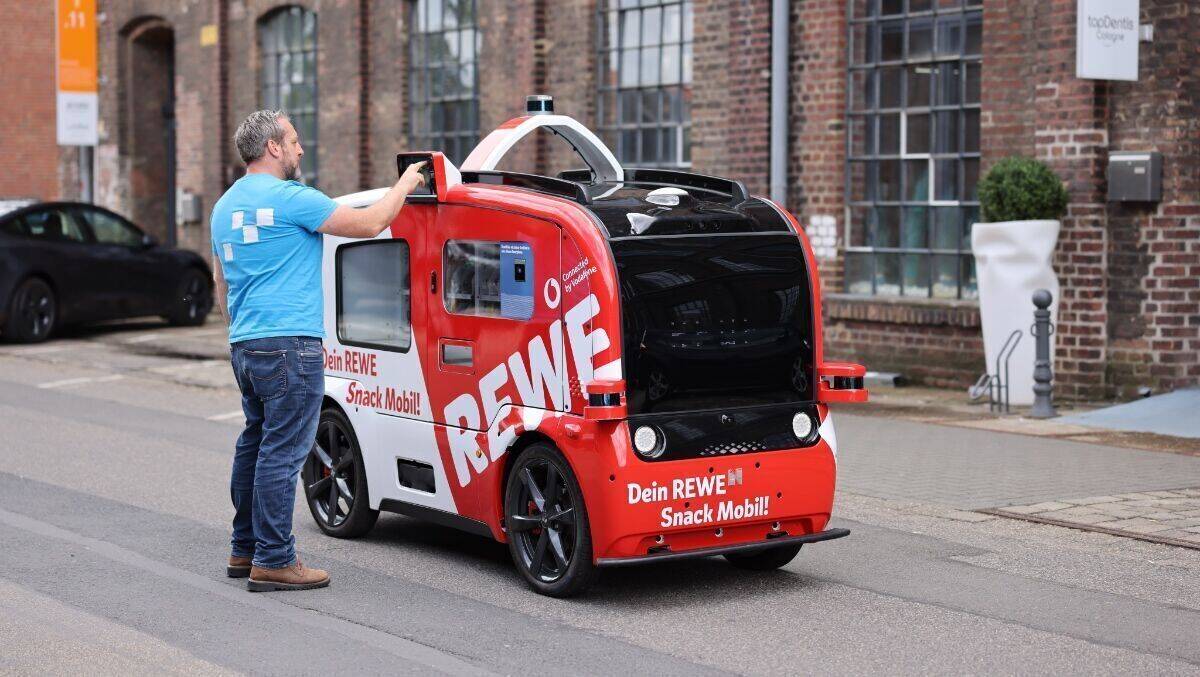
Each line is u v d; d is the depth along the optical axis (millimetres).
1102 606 6410
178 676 5379
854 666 5516
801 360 6793
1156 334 12125
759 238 6723
